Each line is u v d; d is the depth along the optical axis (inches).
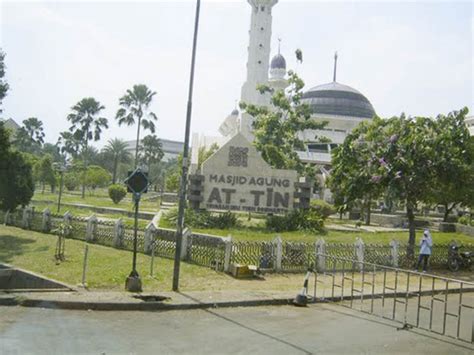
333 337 337.7
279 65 3006.9
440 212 2197.3
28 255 648.4
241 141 995.3
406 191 808.9
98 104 2541.8
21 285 538.9
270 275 590.9
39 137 3555.6
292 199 1002.7
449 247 756.6
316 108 3289.9
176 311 394.3
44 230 892.0
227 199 981.8
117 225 744.3
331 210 1386.6
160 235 686.5
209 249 614.2
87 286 467.8
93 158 3762.3
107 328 327.9
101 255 660.1
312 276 601.9
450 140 799.1
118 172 3673.7
